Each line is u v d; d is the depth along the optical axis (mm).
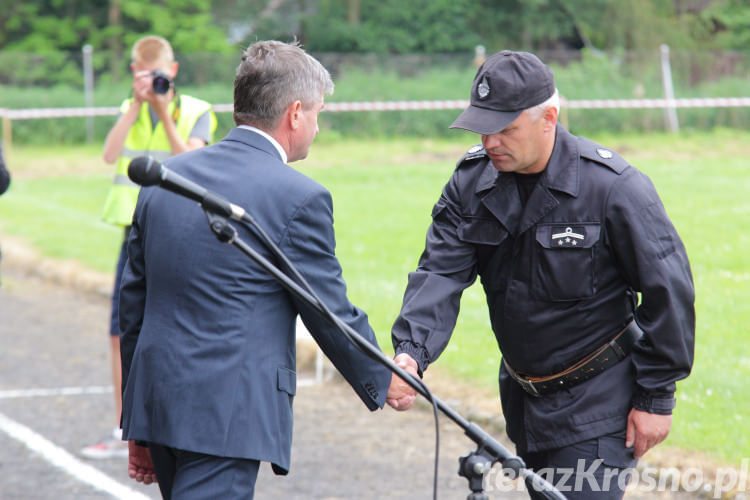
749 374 8391
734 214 17547
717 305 10883
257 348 3828
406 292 4625
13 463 7441
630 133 34812
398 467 7250
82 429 8250
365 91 36219
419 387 3789
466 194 4496
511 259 4418
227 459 3783
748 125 35219
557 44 52750
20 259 15797
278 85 3996
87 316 12641
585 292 4285
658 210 4207
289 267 3688
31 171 28531
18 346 11148
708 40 52750
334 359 4027
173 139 7520
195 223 3863
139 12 45781
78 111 34281
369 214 19109
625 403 4367
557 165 4285
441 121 36344
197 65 36906
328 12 49438
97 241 16953
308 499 6656
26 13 46844
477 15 49812
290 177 3932
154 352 3865
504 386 4770
